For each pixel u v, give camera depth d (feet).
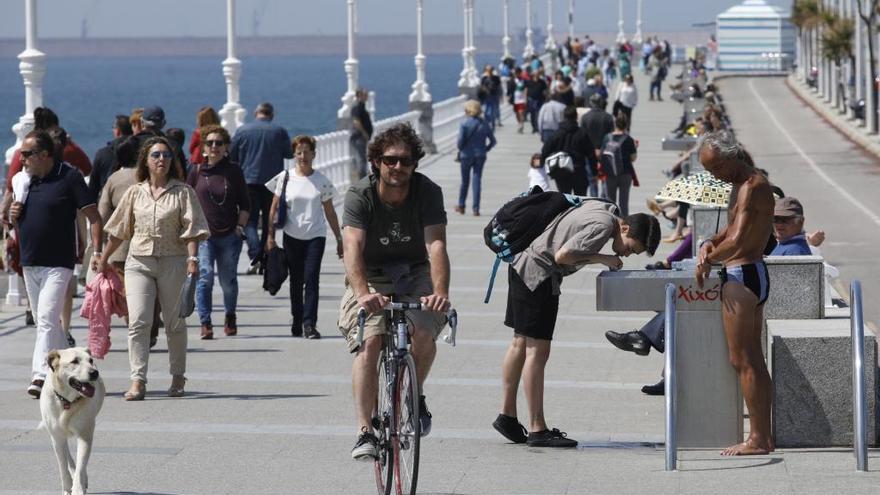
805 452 84.02
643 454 84.33
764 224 82.12
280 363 115.03
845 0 566.36
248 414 95.76
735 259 83.05
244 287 157.89
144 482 77.87
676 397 84.48
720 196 105.19
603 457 83.30
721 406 84.53
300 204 125.80
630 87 433.07
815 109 567.18
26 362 115.24
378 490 73.61
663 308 83.66
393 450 71.56
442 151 362.33
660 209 194.39
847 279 169.68
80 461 73.82
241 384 106.52
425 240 74.33
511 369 87.25
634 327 132.67
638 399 101.81
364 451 72.74
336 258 182.50
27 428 91.45
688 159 214.07
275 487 76.69
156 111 130.52
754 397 83.35
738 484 75.41
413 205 74.28
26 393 102.63
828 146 403.95
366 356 73.77
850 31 507.71
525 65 536.83
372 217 74.08
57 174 100.32
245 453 84.53
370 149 73.56
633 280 83.56
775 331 86.28
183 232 101.35
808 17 561.02
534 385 86.43
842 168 336.08
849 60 516.73
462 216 230.48
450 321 72.69
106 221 120.57
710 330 84.02
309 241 126.62
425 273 76.28
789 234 104.94
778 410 85.30
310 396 101.91
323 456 83.71
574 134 199.72
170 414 95.81
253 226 164.96
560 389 105.09
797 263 92.84
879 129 422.00
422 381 75.56
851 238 208.03
